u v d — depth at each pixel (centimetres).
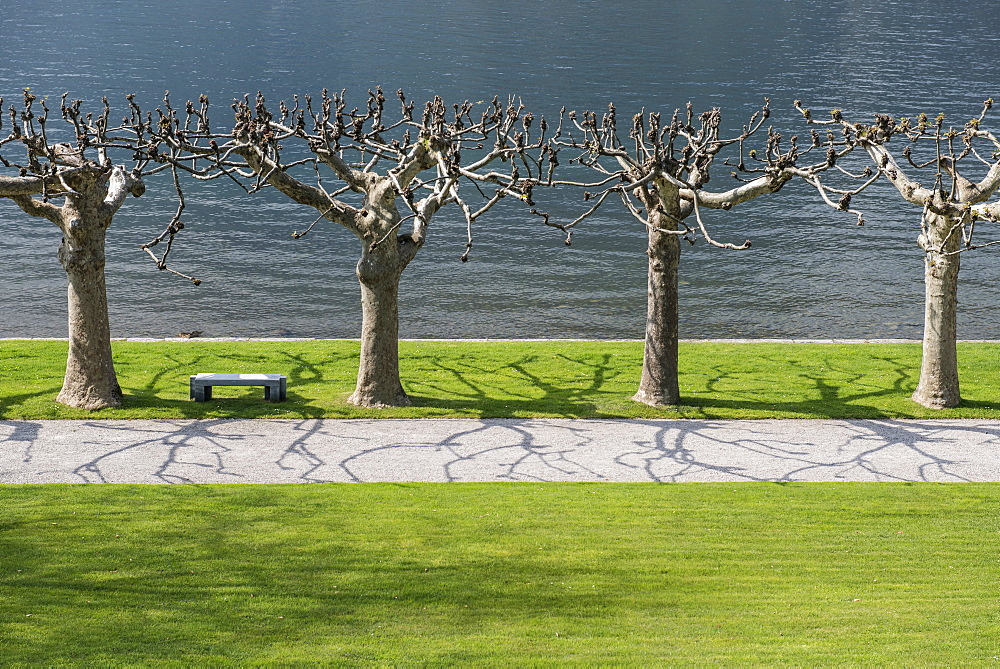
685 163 2494
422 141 2300
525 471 2227
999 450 2386
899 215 5747
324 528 1856
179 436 2405
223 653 1366
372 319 2609
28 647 1362
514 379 2953
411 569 1677
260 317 4241
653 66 9294
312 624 1466
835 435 2492
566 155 6644
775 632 1443
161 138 2347
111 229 5422
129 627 1438
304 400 2698
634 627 1466
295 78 8588
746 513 1969
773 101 7962
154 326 4106
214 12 12281
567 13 12462
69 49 9694
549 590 1600
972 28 11888
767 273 4862
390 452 2333
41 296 4416
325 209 2497
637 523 1908
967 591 1595
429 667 1338
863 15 12850
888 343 3400
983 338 4072
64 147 2458
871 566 1706
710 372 3047
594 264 4950
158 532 1819
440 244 5234
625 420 2598
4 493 2009
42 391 2684
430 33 10888
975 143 6844
